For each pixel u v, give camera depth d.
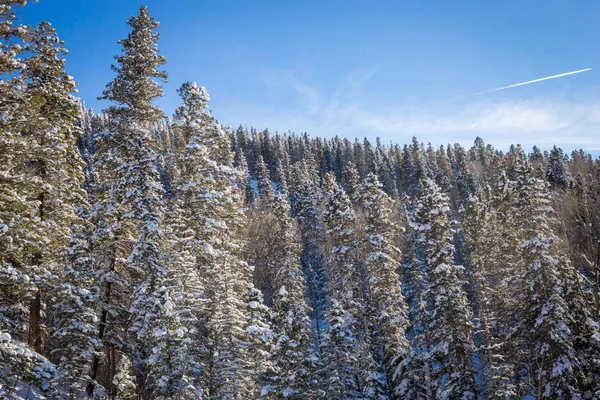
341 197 41.94
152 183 20.47
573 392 23.30
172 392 17.11
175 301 18.55
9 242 13.66
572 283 23.94
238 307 24.27
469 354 27.48
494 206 40.66
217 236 25.59
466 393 26.55
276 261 51.38
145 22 23.41
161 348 16.78
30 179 15.26
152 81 22.80
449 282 28.30
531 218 27.08
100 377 24.77
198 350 20.03
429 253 30.20
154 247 19.64
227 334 21.27
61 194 21.77
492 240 38.59
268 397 23.33
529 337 26.81
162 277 19.20
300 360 24.66
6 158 14.54
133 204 20.06
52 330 20.06
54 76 21.17
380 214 35.31
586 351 24.72
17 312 19.06
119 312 20.89
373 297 35.41
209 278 23.30
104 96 22.42
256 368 22.58
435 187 30.17
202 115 26.89
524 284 27.22
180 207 25.84
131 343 22.30
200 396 18.20
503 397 24.72
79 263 19.61
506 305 30.44
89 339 18.00
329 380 28.80
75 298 17.80
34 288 15.43
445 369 27.94
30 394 14.62
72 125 22.77
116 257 21.20
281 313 25.95
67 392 17.83
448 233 29.62
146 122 23.47
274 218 58.31
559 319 24.28
